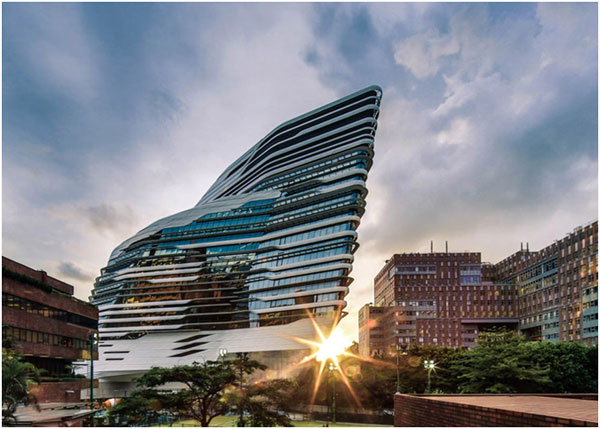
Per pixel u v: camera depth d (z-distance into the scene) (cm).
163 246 15875
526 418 1708
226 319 14600
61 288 7350
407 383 9675
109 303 16600
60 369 7006
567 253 15700
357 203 13275
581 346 8781
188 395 5216
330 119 14862
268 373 13488
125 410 5022
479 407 1975
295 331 13112
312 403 9881
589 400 2800
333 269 12900
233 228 15138
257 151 16725
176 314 15075
